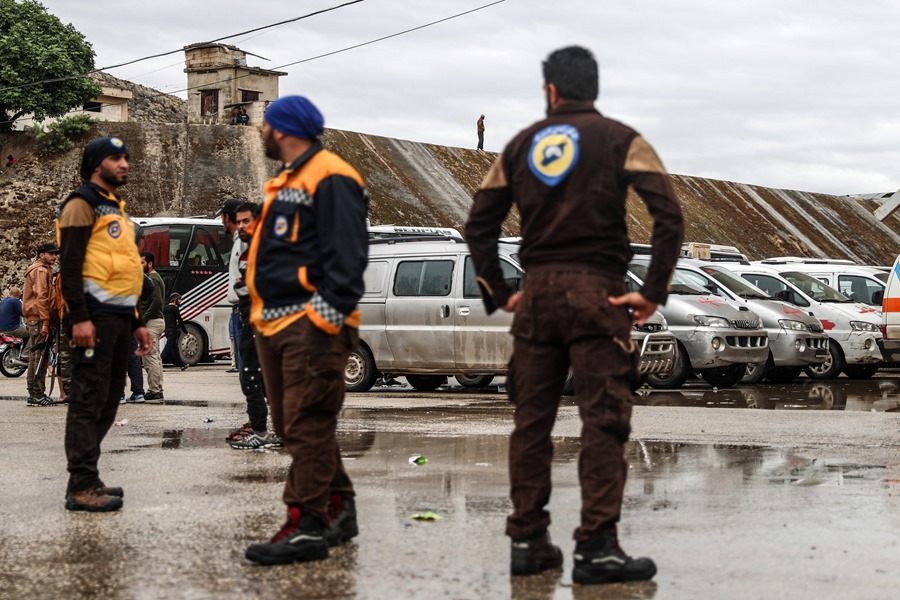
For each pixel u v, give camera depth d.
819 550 4.62
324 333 4.51
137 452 8.15
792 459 7.46
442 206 48.81
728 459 7.46
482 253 4.37
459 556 4.58
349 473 6.91
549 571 4.31
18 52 45.16
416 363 14.57
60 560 4.61
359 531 5.10
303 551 4.49
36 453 8.23
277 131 4.69
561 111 4.24
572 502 5.81
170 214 40.75
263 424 8.42
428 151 53.84
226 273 24.58
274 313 4.59
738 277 17.67
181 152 43.41
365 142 51.06
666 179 4.09
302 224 4.58
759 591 3.97
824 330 17.70
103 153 5.90
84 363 5.78
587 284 4.09
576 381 4.16
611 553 4.11
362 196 4.62
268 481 6.69
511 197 4.38
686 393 14.30
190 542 4.92
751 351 15.12
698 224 60.75
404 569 4.36
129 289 5.94
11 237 39.56
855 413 10.72
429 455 7.80
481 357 14.04
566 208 4.11
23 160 43.06
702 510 5.54
